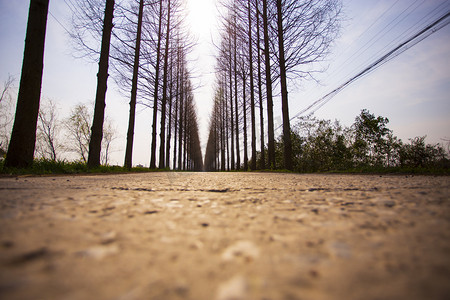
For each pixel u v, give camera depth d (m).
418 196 1.53
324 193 1.85
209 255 0.62
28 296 0.41
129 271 0.52
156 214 1.13
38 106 4.97
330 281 0.48
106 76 7.96
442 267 0.53
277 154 17.89
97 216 1.05
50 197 1.55
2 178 3.38
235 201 1.53
